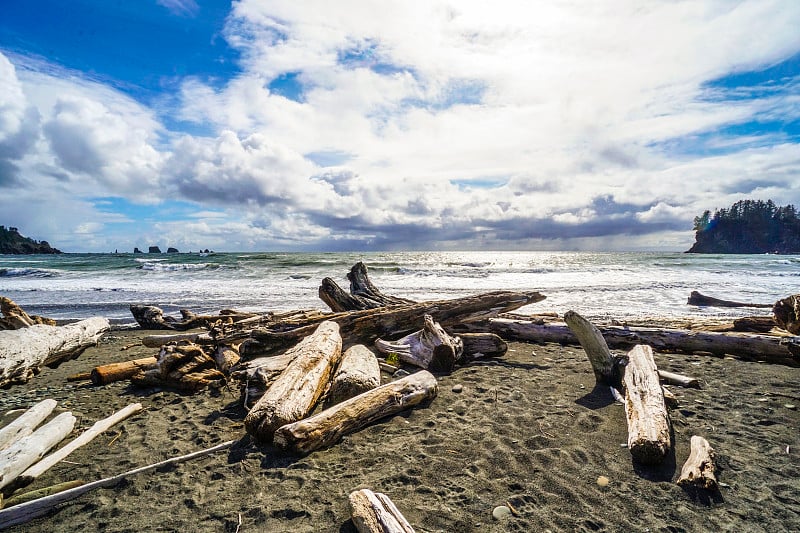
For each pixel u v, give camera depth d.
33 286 19.78
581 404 4.34
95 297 15.98
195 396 5.07
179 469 3.30
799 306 6.96
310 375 4.42
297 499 2.84
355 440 3.67
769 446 3.43
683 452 3.34
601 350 4.91
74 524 2.69
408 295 16.14
